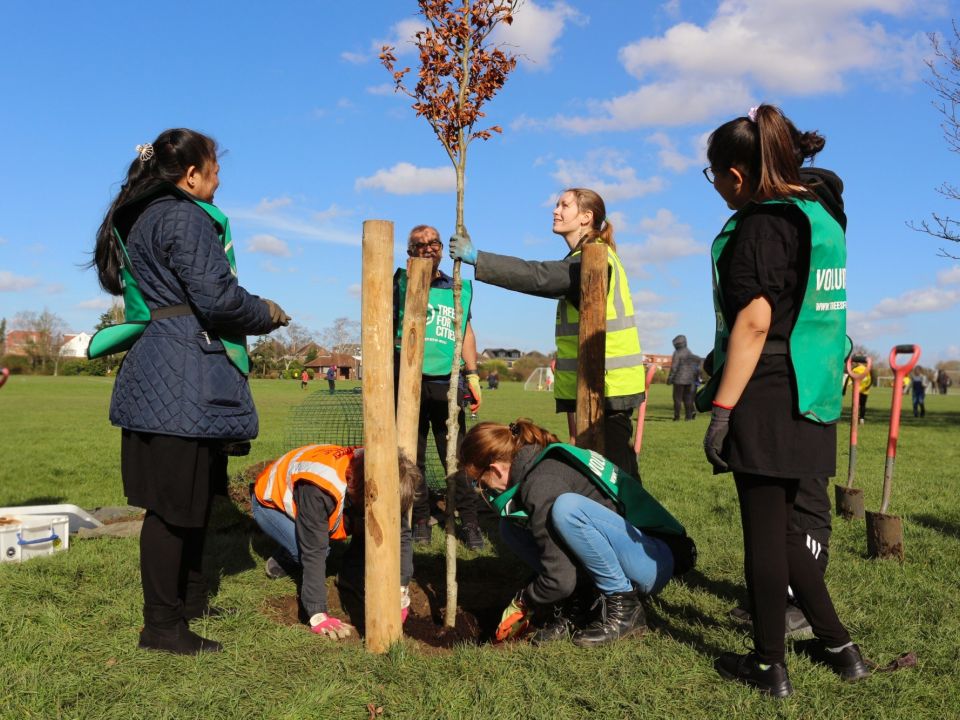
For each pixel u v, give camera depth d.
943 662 2.90
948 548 4.79
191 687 2.65
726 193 2.74
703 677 2.79
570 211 3.80
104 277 3.07
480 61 3.38
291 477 3.49
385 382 2.96
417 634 3.45
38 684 2.62
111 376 75.19
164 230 2.84
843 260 2.65
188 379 2.85
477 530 5.03
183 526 2.90
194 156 2.99
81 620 3.29
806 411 2.53
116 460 9.73
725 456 2.63
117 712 2.48
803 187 2.61
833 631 2.77
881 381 62.00
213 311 2.81
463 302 5.05
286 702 2.57
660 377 62.03
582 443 3.53
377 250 2.89
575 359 3.86
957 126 14.99
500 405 26.89
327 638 3.21
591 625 3.18
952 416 24.00
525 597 3.28
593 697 2.60
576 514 3.04
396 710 2.55
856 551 4.77
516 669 2.84
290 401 26.73
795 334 2.55
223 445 3.06
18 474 8.31
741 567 4.38
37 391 34.19
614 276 3.70
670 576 3.34
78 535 4.91
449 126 3.40
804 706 2.55
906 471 9.16
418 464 5.04
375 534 2.99
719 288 2.67
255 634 3.21
